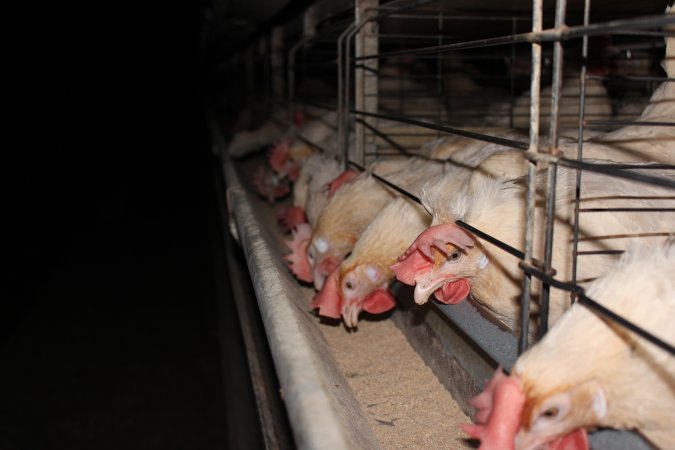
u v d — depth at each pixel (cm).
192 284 224
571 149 83
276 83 257
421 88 196
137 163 544
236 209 110
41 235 299
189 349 174
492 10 120
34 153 598
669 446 52
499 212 67
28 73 838
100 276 236
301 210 132
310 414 45
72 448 130
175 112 1098
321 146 156
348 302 88
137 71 1263
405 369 85
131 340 180
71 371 162
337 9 158
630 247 56
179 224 313
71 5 996
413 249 66
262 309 66
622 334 50
